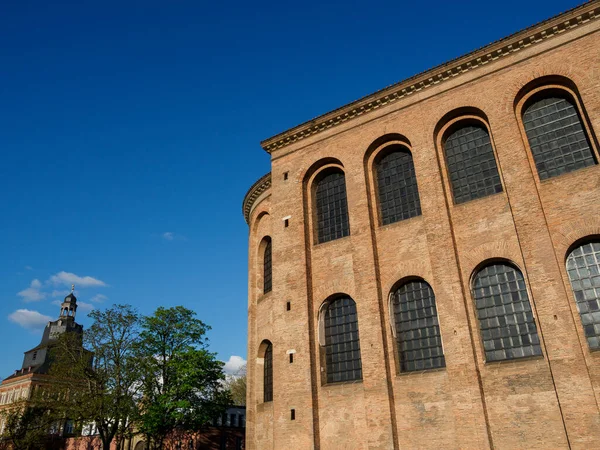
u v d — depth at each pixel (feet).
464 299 67.56
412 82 82.74
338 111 89.81
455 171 77.20
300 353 79.46
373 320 73.61
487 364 63.82
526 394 59.98
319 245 86.33
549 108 71.97
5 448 176.86
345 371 77.05
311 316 81.61
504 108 73.15
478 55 77.30
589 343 58.70
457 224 72.54
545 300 61.62
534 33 73.31
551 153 69.56
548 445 57.00
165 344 154.61
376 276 76.18
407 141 82.69
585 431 54.95
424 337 70.95
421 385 67.72
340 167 89.35
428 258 73.15
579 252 63.00
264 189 108.68
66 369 144.66
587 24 70.38
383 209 82.69
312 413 74.84
